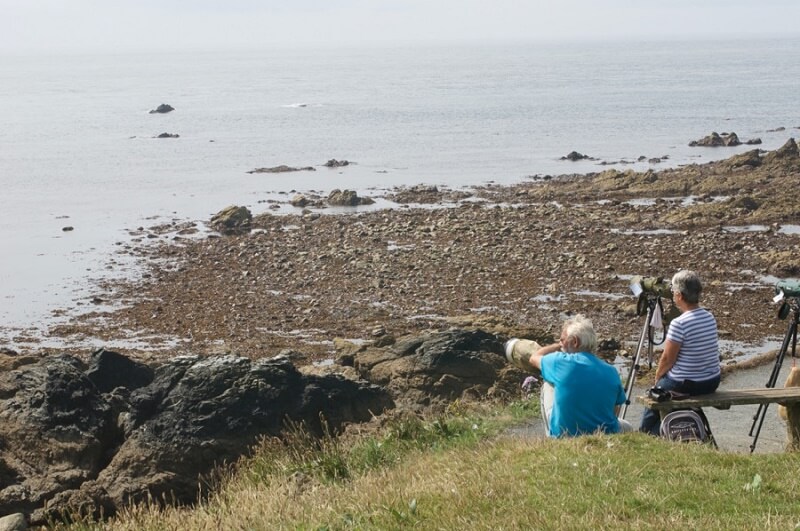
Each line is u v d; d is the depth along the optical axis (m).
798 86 138.50
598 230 38.34
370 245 36.31
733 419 13.70
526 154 69.50
